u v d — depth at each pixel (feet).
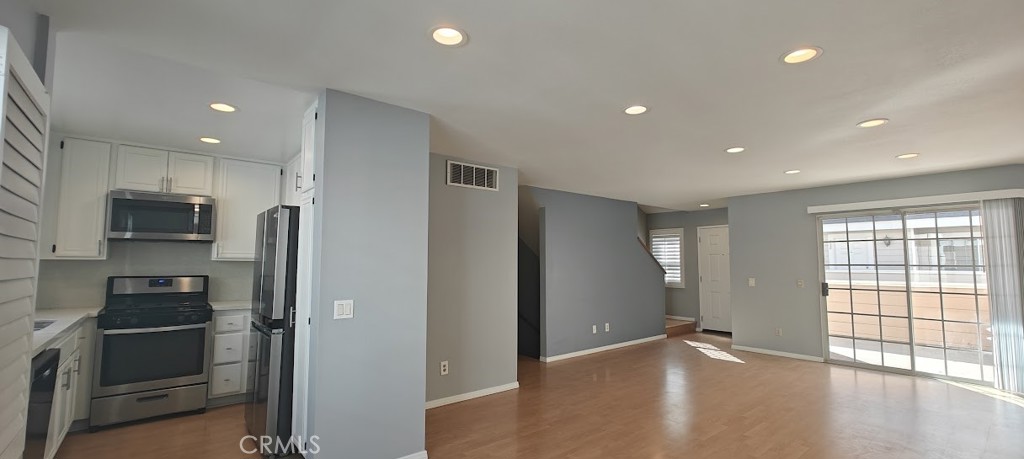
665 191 20.65
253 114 10.07
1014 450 10.15
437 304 13.47
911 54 7.14
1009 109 9.64
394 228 9.39
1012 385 14.66
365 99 9.14
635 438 10.85
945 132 11.32
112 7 5.79
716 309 27.43
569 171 16.33
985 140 12.05
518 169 15.99
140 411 11.31
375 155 9.21
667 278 29.86
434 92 8.86
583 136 11.90
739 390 14.87
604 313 21.95
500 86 8.54
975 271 15.83
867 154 13.66
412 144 9.80
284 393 9.34
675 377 16.58
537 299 20.74
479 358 14.39
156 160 12.42
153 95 8.94
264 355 9.71
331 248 8.51
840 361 18.72
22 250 4.53
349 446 8.54
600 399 13.93
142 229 11.95
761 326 20.98
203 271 13.87
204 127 10.97
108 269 12.47
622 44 6.87
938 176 16.48
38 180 4.91
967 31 6.42
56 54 7.18
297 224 9.70
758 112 9.93
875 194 17.94
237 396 13.07
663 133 11.59
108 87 8.54
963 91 8.67
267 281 10.10
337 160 8.69
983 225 15.48
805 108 9.67
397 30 6.45
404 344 9.39
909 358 17.07
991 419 12.16
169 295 13.03
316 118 9.04
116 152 11.89
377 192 9.18
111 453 9.68
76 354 10.41
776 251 20.66
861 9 5.87
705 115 10.18
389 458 9.05
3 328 4.20
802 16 6.05
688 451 10.11
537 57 7.33
